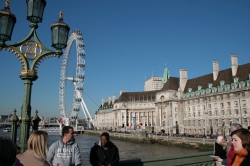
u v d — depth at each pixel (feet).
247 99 252.83
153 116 515.50
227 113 274.98
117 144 310.04
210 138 218.18
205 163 37.35
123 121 537.65
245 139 18.80
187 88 359.87
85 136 482.28
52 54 34.47
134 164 29.94
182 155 35.22
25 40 32.37
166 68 558.15
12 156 13.79
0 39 30.37
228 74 296.92
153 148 252.83
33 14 32.83
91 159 25.90
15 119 34.37
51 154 24.40
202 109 313.12
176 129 358.64
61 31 34.27
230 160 24.02
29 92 32.14
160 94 398.42
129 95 562.66
